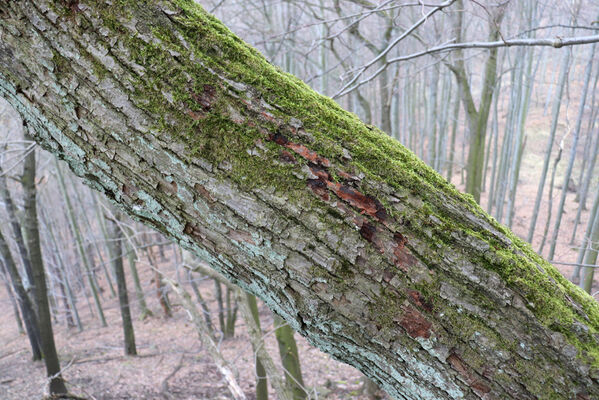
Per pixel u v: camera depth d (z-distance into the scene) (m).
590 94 9.48
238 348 8.70
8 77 0.82
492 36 5.90
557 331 0.79
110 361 8.85
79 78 0.78
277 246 0.82
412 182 0.83
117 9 0.76
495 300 0.79
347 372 7.24
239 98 0.80
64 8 0.76
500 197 10.49
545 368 0.78
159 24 0.78
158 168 0.82
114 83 0.77
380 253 0.81
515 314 0.79
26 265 8.85
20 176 5.68
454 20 5.39
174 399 6.79
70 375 8.17
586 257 4.57
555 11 5.65
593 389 0.76
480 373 0.80
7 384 8.14
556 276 0.90
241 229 0.83
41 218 12.42
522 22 6.36
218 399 6.61
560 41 1.78
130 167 0.83
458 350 0.80
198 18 0.81
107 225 10.35
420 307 0.81
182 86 0.78
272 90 0.83
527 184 13.27
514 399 0.79
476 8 3.28
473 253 0.81
